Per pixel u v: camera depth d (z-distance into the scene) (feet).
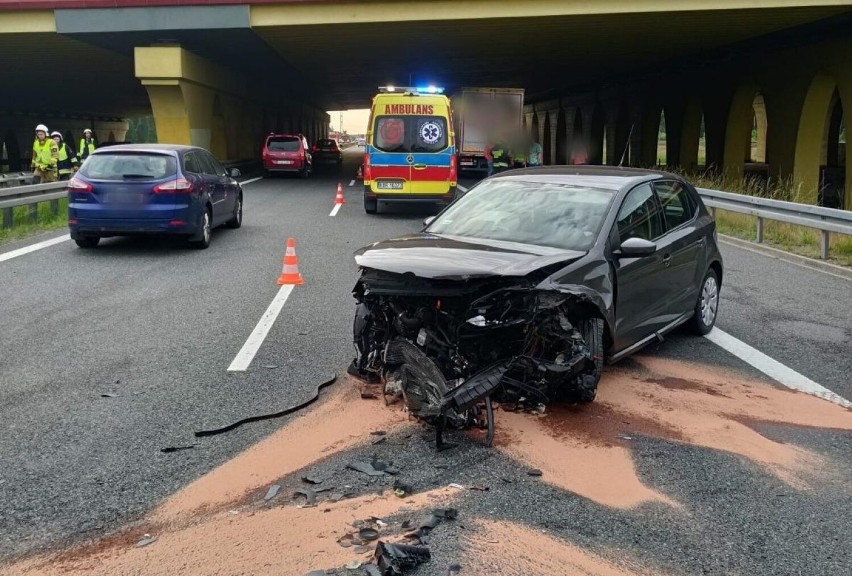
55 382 18.72
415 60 109.91
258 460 14.29
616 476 13.85
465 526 11.90
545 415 16.67
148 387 18.39
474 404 14.40
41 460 14.25
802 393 18.78
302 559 10.87
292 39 85.35
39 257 36.52
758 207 45.44
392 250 17.47
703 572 10.83
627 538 11.69
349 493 12.97
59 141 63.16
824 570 10.94
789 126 80.84
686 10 68.44
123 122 268.21
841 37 70.69
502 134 101.81
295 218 55.31
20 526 11.87
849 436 16.07
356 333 17.90
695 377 19.83
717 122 98.94
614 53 98.89
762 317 26.84
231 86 112.47
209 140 101.71
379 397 17.54
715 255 24.38
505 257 16.58
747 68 89.97
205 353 21.29
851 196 72.59
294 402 17.34
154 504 12.60
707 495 13.21
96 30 78.18
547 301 15.31
